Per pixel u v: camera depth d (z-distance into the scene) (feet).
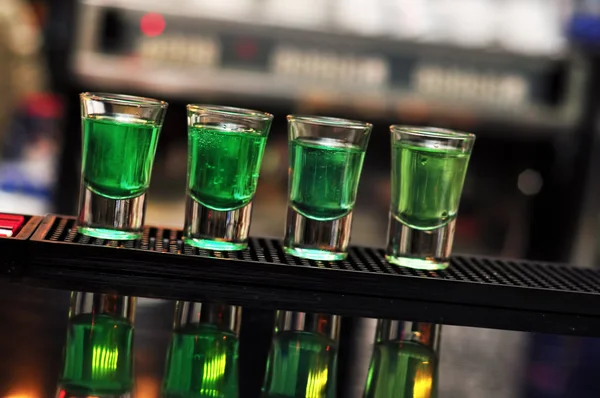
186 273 2.32
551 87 5.23
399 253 2.43
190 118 2.39
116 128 2.34
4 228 2.39
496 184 5.37
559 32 5.17
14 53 5.31
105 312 2.13
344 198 2.40
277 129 5.21
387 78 5.15
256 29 5.07
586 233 5.26
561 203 5.30
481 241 5.40
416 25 5.15
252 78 5.10
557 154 5.30
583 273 2.58
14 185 5.55
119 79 5.04
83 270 2.32
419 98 5.16
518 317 2.33
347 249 2.45
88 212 2.37
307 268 2.33
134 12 5.00
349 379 1.94
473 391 1.93
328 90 5.13
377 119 5.20
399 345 2.11
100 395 1.80
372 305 2.31
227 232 2.39
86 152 2.37
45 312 2.11
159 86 5.07
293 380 1.92
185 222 2.41
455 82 5.19
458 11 5.23
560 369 2.06
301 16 5.10
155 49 5.06
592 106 5.17
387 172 5.33
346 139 2.37
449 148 2.38
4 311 2.09
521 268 2.57
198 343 2.04
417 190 2.40
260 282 2.33
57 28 4.98
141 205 2.40
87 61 5.00
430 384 1.95
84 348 1.97
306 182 2.38
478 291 2.36
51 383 1.83
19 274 2.28
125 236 2.39
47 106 5.76
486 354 2.11
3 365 1.87
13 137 5.71
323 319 2.21
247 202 2.41
